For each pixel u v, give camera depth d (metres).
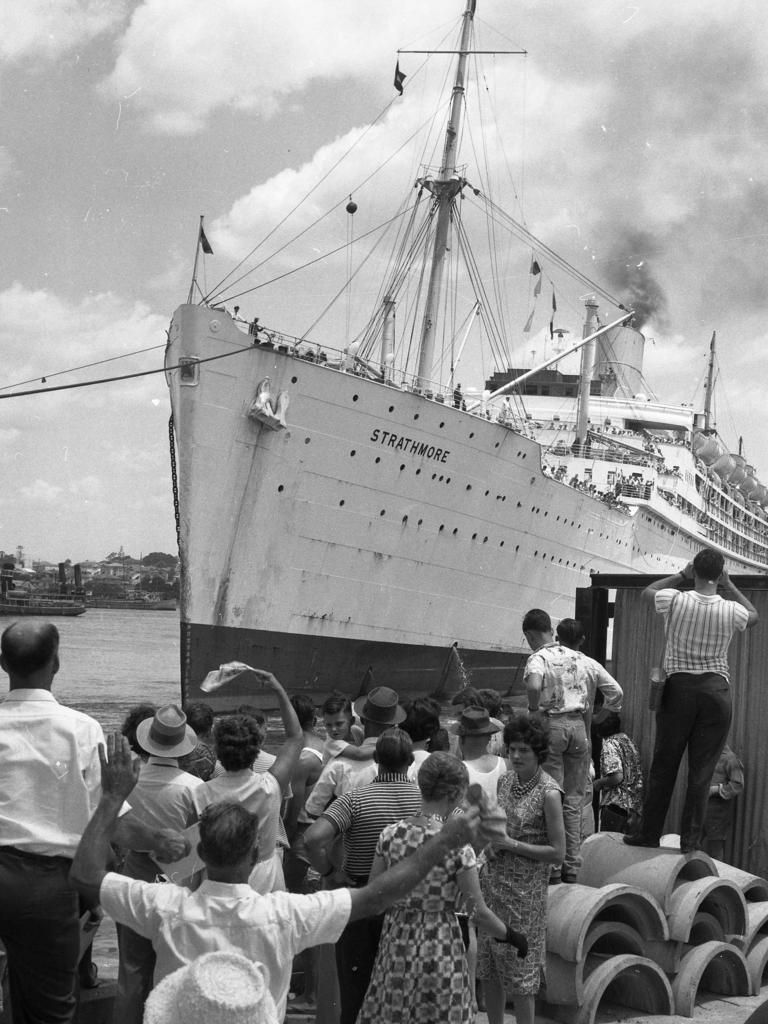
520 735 5.62
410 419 29.02
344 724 6.54
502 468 32.56
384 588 29.89
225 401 25.67
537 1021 6.24
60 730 4.20
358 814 5.19
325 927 3.47
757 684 8.11
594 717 8.28
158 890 3.54
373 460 28.55
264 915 3.44
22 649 4.25
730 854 8.16
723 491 57.53
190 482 25.72
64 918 4.18
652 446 48.50
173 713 5.18
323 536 28.06
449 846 3.58
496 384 52.19
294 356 26.30
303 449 27.03
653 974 6.48
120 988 4.94
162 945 3.44
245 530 26.64
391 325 34.47
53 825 4.16
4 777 4.14
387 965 4.48
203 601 26.36
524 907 5.60
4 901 4.08
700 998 6.93
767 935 7.53
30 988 4.25
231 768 4.95
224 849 3.46
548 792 5.63
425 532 30.61
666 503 46.22
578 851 6.82
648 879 6.62
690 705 6.56
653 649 8.39
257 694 27.97
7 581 98.88
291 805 6.84
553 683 6.82
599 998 6.17
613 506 40.88
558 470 39.38
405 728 6.64
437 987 4.42
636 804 7.94
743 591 8.24
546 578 36.97
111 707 39.84
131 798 5.04
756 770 8.09
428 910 4.47
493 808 3.66
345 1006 5.18
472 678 34.09
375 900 3.53
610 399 50.97
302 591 28.00
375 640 30.02
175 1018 2.80
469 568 32.59
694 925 7.03
